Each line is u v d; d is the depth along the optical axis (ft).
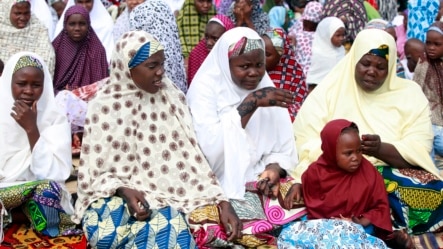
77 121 17.22
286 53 16.94
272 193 12.98
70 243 12.34
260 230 12.33
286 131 13.83
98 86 18.63
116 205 11.91
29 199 12.45
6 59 20.45
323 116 14.25
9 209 12.48
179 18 23.75
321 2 30.63
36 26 20.89
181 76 18.35
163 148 12.90
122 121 12.60
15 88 12.85
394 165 13.57
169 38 17.98
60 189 12.60
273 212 12.83
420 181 13.11
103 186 12.24
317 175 12.62
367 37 13.97
